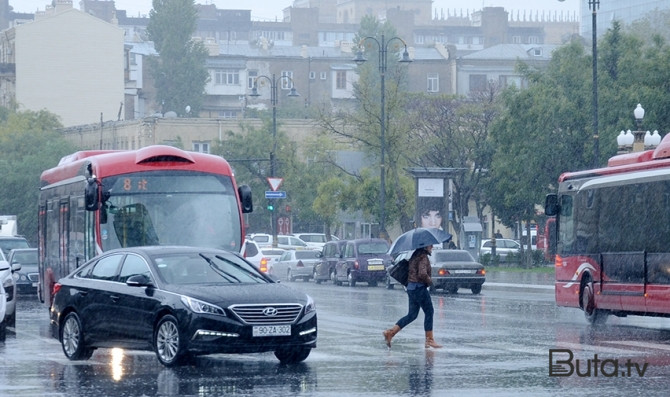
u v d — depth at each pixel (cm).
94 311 2330
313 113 13925
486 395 1775
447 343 2709
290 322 2170
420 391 1828
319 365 2238
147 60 17862
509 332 3048
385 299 4956
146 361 2362
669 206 2991
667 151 3088
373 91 8781
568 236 3622
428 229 2580
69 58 16062
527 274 6994
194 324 2122
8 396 1820
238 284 2244
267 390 1862
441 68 17962
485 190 8769
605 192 3359
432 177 6819
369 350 2544
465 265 5459
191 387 1909
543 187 7725
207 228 2992
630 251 3177
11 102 14712
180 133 12500
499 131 7838
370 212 8781
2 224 7531
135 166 2998
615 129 7244
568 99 7700
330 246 6950
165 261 2289
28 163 11994
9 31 16225
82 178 3150
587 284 3450
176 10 17688
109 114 16225
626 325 3362
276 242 8650
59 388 1917
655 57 7475
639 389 1828
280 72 18638
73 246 3228
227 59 18388
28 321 3700
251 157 10688
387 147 8381
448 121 9100
